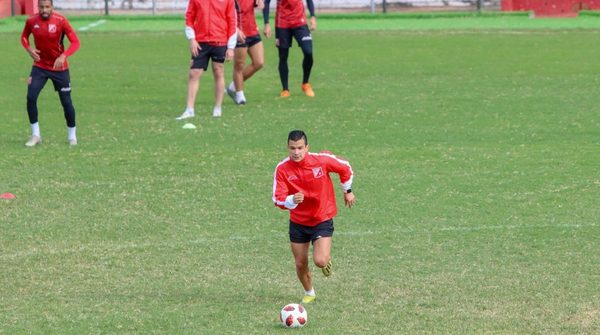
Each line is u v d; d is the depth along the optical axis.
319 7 109.50
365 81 63.94
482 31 93.19
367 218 33.81
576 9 105.25
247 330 24.02
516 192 37.00
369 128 48.81
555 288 26.94
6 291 27.16
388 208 35.03
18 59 75.62
